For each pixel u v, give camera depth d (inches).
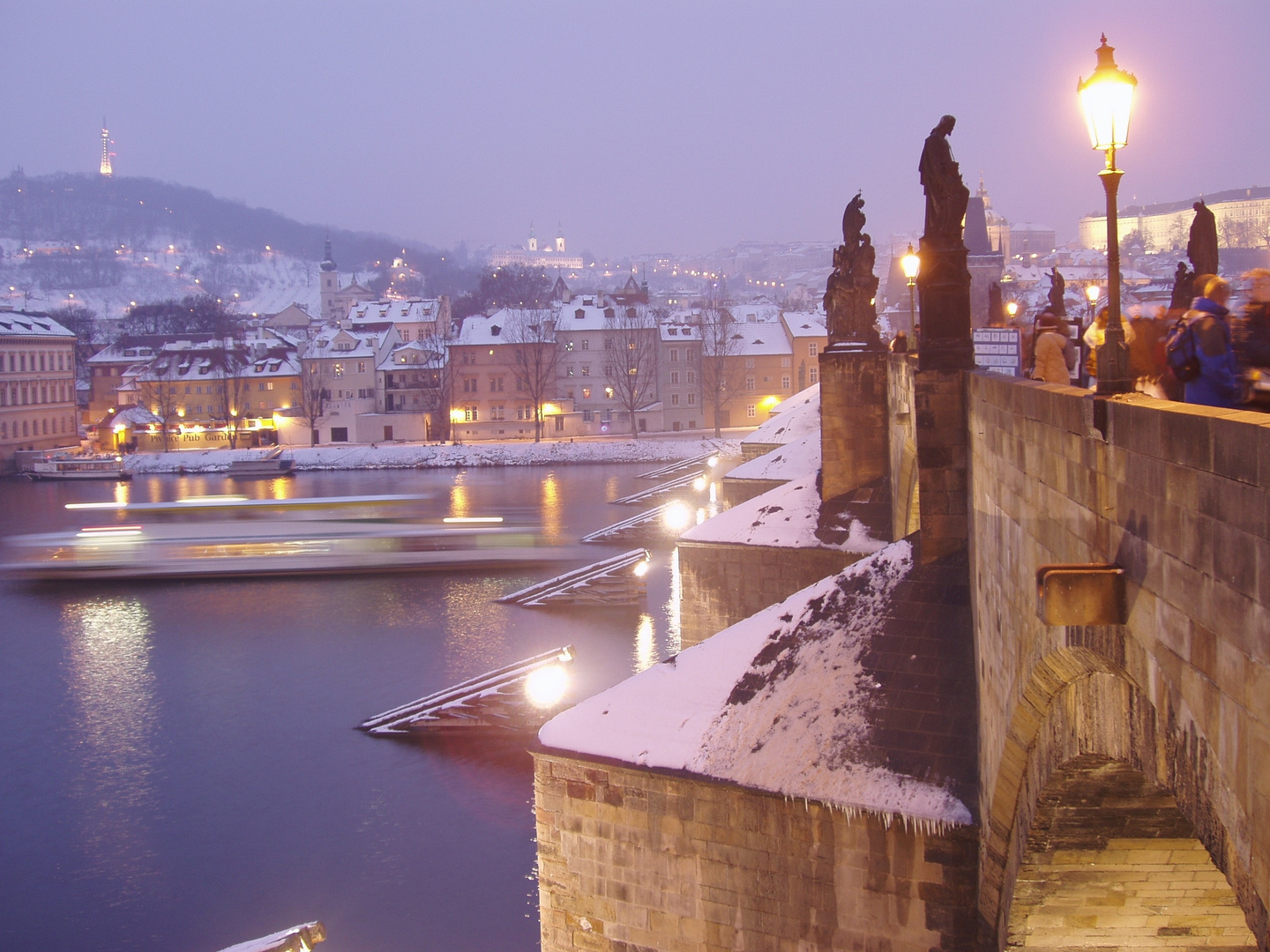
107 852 1583.4
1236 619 301.0
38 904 1454.2
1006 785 671.1
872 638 930.7
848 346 1772.9
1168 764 365.1
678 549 1785.2
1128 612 388.5
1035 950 697.6
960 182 903.7
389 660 2468.0
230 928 1374.3
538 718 1947.6
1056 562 494.6
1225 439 304.7
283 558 3713.1
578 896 956.0
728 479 2294.5
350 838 1579.7
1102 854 623.8
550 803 962.1
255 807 1704.0
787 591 1720.0
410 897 1411.2
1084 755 494.6
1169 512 350.0
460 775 1781.5
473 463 6540.4
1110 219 410.6
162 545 3954.2
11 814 1726.1
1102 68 401.1
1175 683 348.8
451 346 7140.8
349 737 1979.6
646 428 7342.5
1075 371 1095.6
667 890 912.3
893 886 816.3
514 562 3595.0
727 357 7298.2
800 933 853.8
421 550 3831.2
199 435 7721.5
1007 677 634.2
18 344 7544.3
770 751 882.1
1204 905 657.0
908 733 850.8
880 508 1707.7
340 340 7618.1
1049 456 508.1
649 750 921.5
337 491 5526.6
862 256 1772.9
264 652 2588.6
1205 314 460.1
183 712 2175.2
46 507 5423.2
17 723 2143.2
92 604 3208.7
